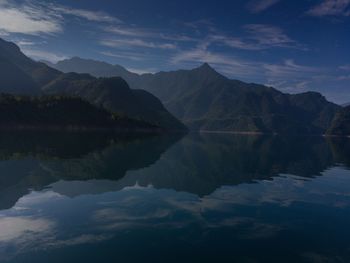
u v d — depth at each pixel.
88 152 66.56
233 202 26.77
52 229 18.44
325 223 21.45
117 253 15.41
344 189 35.16
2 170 39.19
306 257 15.86
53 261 14.40
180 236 17.95
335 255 16.19
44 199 25.41
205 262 14.88
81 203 24.41
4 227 18.58
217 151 93.50
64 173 38.41
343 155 95.12
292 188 34.84
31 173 37.66
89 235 17.61
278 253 16.22
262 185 35.94
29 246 15.97
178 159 63.16
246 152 91.94
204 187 33.31
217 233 18.67
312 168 55.84
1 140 91.81
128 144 103.94
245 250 16.42
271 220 21.77
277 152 95.94
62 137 126.06
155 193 28.98
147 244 16.58
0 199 25.14
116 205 24.08
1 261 14.27
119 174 39.34
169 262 14.70
